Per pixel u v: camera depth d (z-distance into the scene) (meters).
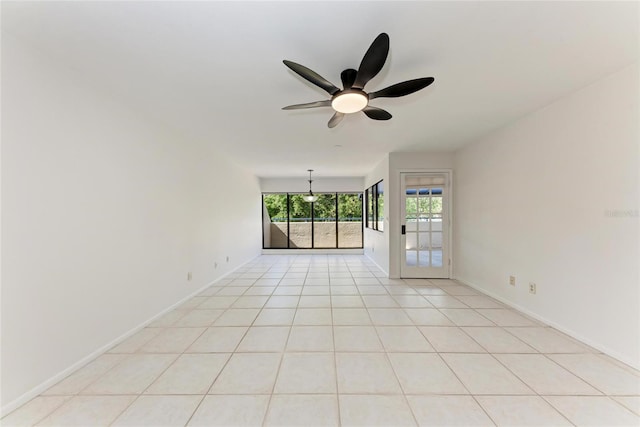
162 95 2.45
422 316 3.03
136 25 1.56
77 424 1.52
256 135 3.67
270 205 8.45
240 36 1.67
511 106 2.77
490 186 3.69
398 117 3.05
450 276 4.73
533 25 1.59
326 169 6.38
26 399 1.69
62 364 1.93
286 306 3.40
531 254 2.98
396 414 1.58
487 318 2.96
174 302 3.35
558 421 1.52
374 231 6.37
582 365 2.04
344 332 2.64
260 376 1.95
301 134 3.64
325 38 1.69
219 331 2.68
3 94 1.62
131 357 2.21
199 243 4.02
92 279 2.20
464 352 2.25
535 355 2.19
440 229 4.74
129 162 2.62
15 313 1.67
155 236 3.00
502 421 1.52
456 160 4.61
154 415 1.58
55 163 1.91
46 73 1.85
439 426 1.49
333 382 1.87
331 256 7.59
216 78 2.17
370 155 4.93
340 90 1.89
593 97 2.29
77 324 2.05
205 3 1.40
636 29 1.61
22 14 1.46
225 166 5.09
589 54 1.88
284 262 6.66
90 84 2.20
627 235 2.05
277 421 1.54
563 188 2.57
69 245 2.01
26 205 1.73
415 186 4.75
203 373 1.98
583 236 2.38
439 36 1.69
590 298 2.33
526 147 3.03
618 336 2.11
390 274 4.84
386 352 2.26
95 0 1.37
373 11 1.48
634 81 2.00
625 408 1.61
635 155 2.00
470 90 2.41
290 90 2.38
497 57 1.91
